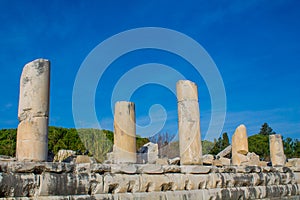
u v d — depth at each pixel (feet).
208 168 48.78
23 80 39.14
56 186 34.60
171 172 44.62
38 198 33.37
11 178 32.30
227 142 162.50
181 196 44.11
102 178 38.01
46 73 39.27
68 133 120.88
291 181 63.82
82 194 36.32
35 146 37.11
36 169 34.01
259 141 184.65
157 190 42.24
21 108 38.52
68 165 36.22
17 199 32.35
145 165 42.09
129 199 39.29
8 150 108.37
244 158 72.64
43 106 38.42
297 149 190.19
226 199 49.55
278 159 74.23
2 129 118.42
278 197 59.67
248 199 53.42
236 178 52.65
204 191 46.91
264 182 57.98
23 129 37.65
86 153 90.89
